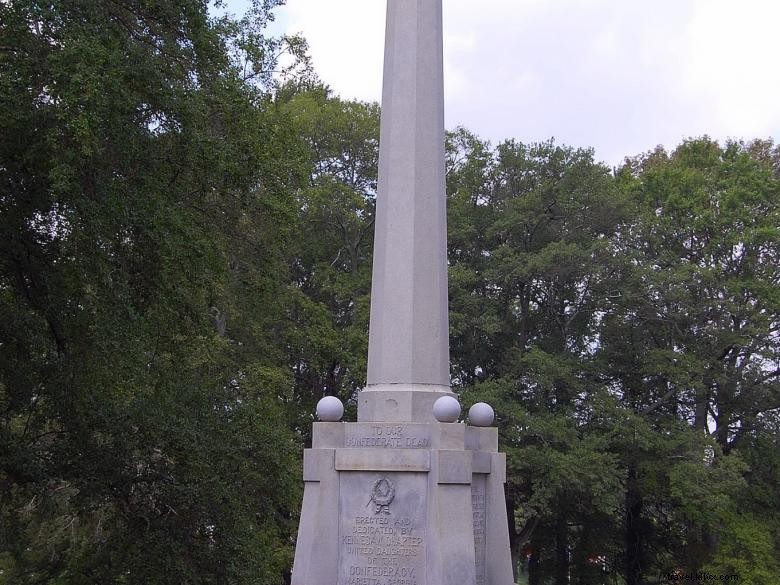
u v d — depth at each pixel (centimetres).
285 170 1972
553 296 3775
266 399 2562
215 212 1933
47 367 1684
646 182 4066
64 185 1379
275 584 2586
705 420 3956
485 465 1108
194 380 1992
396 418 1098
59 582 1980
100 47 1418
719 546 3538
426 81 1193
